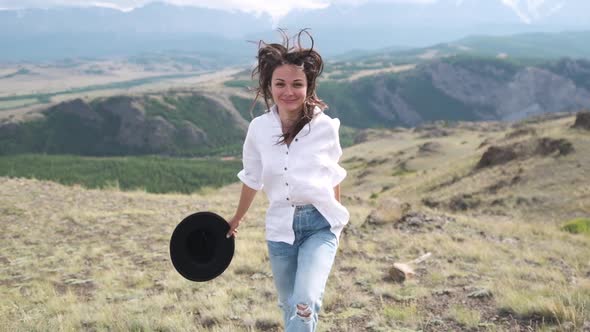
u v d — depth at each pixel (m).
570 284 6.88
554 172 27.70
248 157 3.43
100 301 6.08
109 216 12.98
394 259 8.67
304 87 3.19
